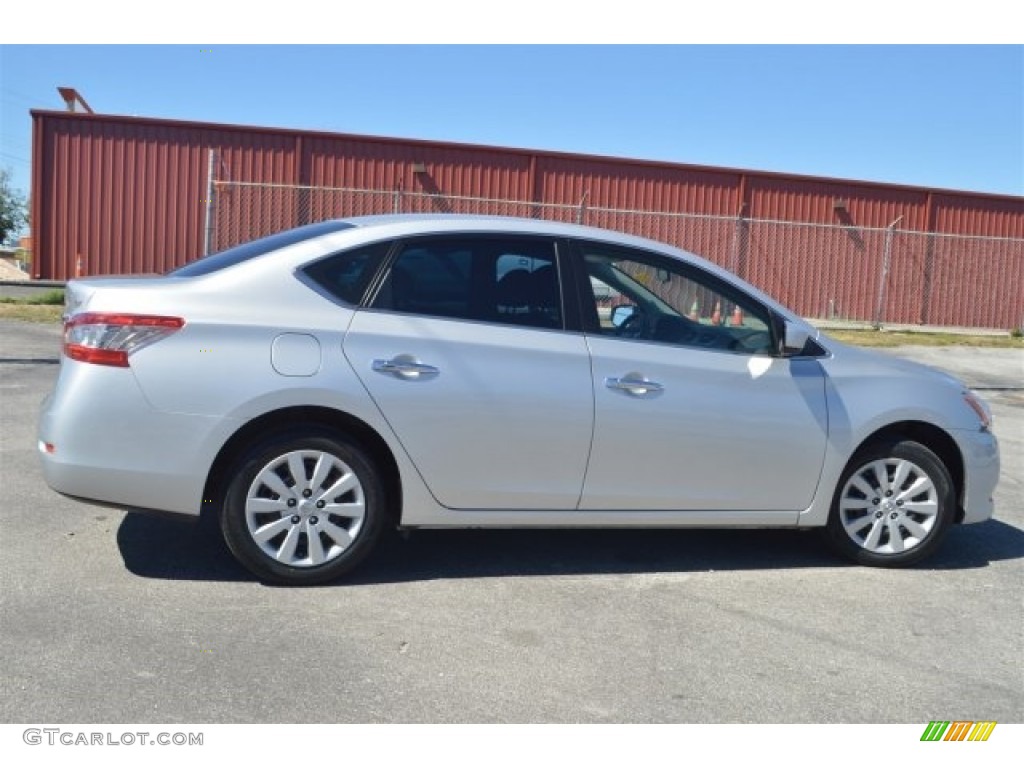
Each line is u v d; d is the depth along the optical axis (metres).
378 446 4.19
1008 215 23.80
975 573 4.82
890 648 3.83
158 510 3.94
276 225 19.98
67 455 3.87
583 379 4.27
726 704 3.29
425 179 20.62
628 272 4.50
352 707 3.14
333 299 4.09
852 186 22.72
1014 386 12.74
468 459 4.18
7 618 3.65
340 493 4.10
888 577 4.70
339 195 20.12
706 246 21.73
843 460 4.65
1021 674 3.64
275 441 4.00
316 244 4.16
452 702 3.21
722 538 5.23
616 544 5.02
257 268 4.08
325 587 4.16
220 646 3.51
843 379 4.69
